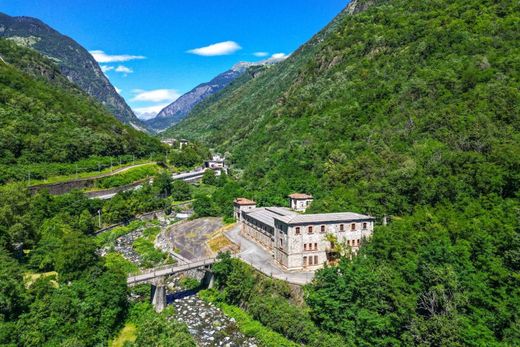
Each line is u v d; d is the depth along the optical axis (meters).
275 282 66.94
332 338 53.31
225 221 122.44
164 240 107.31
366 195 91.06
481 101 99.00
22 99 160.25
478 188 71.19
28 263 73.25
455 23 148.38
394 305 53.12
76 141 158.25
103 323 61.09
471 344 44.44
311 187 116.69
